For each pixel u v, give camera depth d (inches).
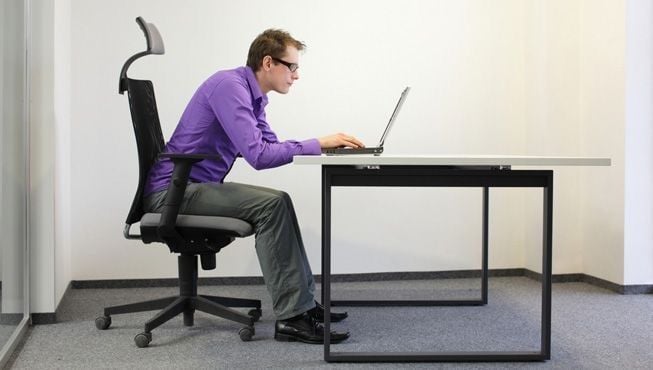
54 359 83.5
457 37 144.4
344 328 99.8
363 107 141.5
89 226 133.5
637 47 127.9
